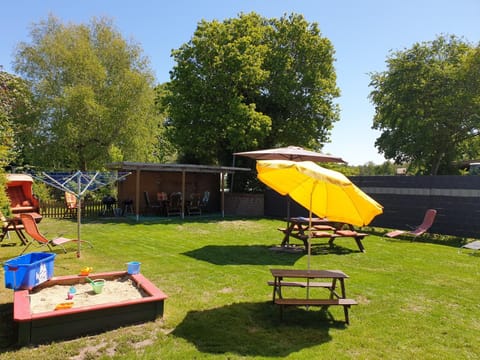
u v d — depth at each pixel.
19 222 9.94
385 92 26.34
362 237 9.74
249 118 18.19
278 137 21.39
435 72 22.92
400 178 13.82
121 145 25.30
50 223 13.78
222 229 13.43
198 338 4.14
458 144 26.83
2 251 8.62
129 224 14.04
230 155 21.25
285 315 4.94
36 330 3.90
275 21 21.45
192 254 8.73
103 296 4.92
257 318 4.80
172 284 6.18
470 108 21.97
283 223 15.49
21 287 4.79
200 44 18.70
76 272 6.79
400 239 12.22
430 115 23.78
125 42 25.16
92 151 24.22
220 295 5.67
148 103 25.31
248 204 18.95
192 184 19.81
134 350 3.82
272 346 3.99
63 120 22.64
